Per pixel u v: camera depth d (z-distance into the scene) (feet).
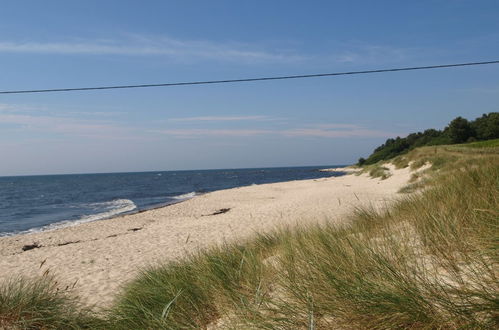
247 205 73.31
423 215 13.34
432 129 314.55
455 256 9.53
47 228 68.90
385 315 7.48
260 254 16.37
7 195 173.68
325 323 8.14
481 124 244.01
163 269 16.47
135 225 58.03
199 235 43.01
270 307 9.49
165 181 306.96
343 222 21.50
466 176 18.49
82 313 13.61
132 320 12.01
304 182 138.72
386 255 10.23
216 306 11.51
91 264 33.50
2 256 40.22
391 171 103.60
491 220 10.97
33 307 12.82
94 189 215.51
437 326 6.91
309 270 10.43
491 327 6.43
